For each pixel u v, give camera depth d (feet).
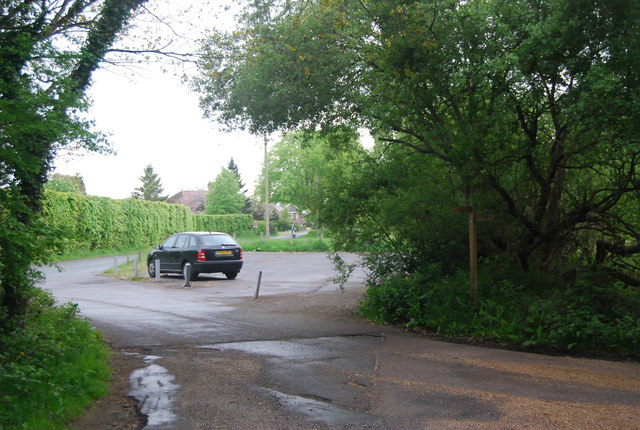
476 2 29.37
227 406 17.98
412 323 31.81
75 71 23.67
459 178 36.40
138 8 25.59
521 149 32.17
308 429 15.85
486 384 20.39
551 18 28.55
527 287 33.94
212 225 207.72
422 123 32.55
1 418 14.58
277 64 36.94
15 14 19.26
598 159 30.09
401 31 30.42
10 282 19.42
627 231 34.30
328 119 40.96
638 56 26.35
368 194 38.19
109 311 39.22
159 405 18.12
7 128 16.40
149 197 347.15
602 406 17.71
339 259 39.78
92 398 18.70
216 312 38.78
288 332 31.07
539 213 34.76
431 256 37.73
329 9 35.63
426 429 15.75
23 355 19.48
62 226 19.95
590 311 27.53
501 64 27.27
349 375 21.75
